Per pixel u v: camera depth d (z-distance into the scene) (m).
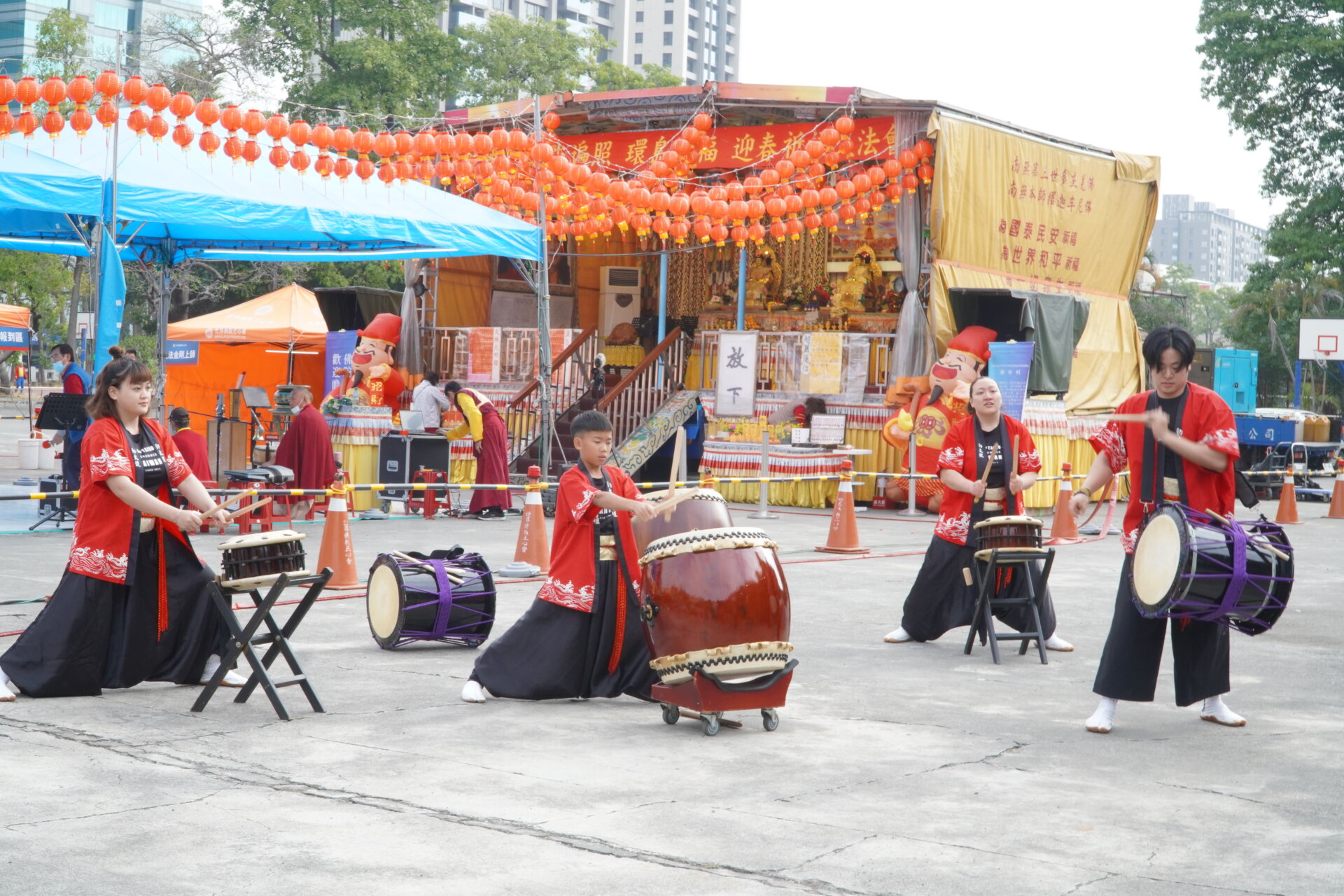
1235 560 5.75
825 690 7.19
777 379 21.05
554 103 21.34
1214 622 6.04
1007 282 20.80
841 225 22.31
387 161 14.99
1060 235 21.94
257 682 6.48
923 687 7.30
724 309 24.02
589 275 26.20
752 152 21.02
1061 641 8.53
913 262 19.67
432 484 12.25
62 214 14.49
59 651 6.50
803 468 19.48
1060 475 20.44
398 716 6.35
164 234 17.31
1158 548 5.93
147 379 6.57
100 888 3.93
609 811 4.80
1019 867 4.23
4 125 12.33
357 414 17.62
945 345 19.58
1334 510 20.38
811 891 4.00
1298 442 25.97
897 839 4.50
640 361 24.52
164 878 4.03
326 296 25.78
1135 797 5.08
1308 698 7.11
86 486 6.53
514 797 4.98
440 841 4.43
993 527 8.14
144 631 6.63
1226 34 40.22
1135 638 6.17
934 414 18.98
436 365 23.91
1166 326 6.19
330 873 4.10
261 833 4.50
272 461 16.77
